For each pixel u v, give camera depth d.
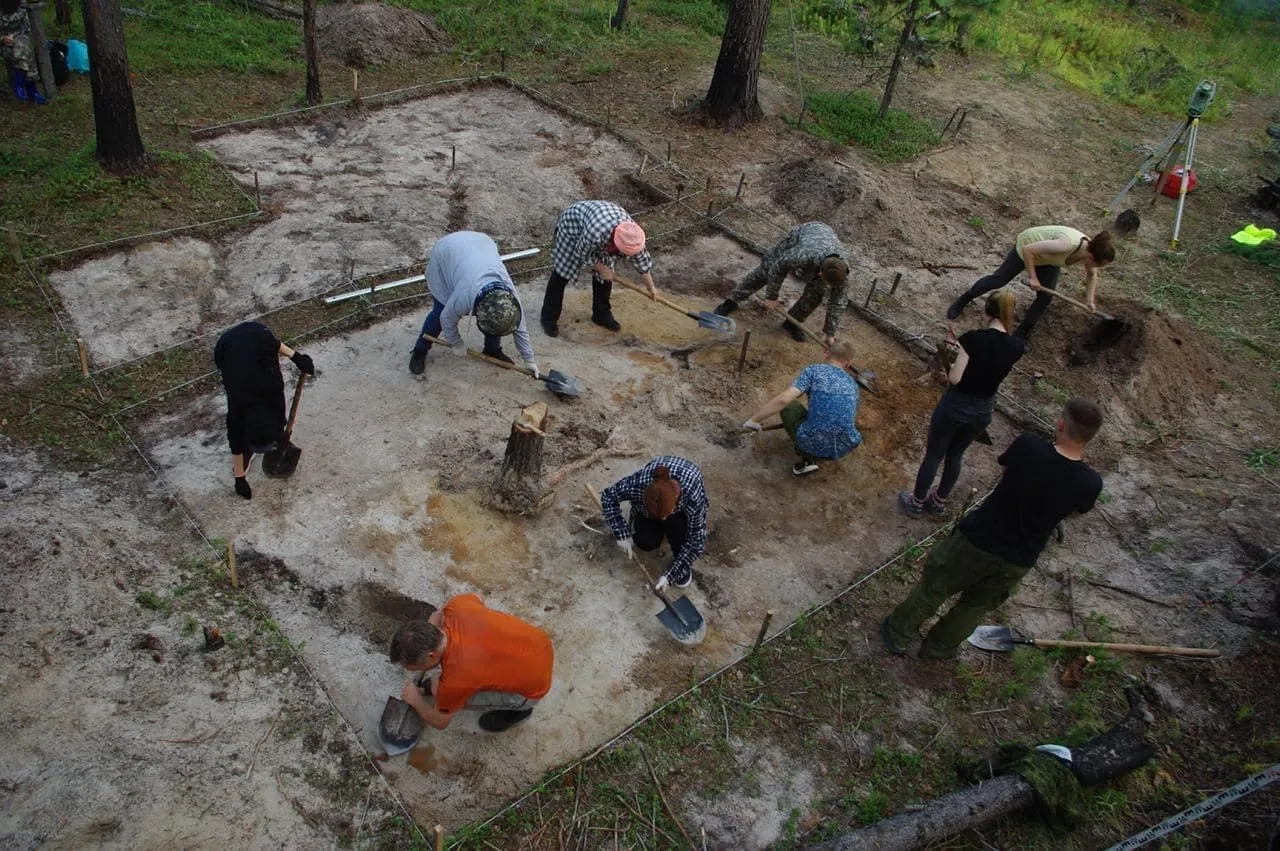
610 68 13.46
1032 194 11.74
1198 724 5.24
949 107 14.06
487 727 4.75
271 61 12.51
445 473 6.27
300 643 5.07
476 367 7.35
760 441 7.03
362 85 12.23
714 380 7.57
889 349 8.34
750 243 9.59
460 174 10.32
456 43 13.77
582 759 4.66
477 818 4.40
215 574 5.32
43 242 7.94
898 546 6.30
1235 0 22.81
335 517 5.84
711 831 4.47
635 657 5.28
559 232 7.23
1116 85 15.98
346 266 8.38
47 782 4.22
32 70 10.27
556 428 6.81
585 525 5.98
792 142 11.99
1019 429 7.51
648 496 5.00
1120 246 10.62
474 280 6.20
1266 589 6.09
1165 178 12.03
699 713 5.00
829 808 4.65
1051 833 4.59
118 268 7.86
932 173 11.78
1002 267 8.21
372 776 4.47
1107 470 7.13
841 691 5.23
